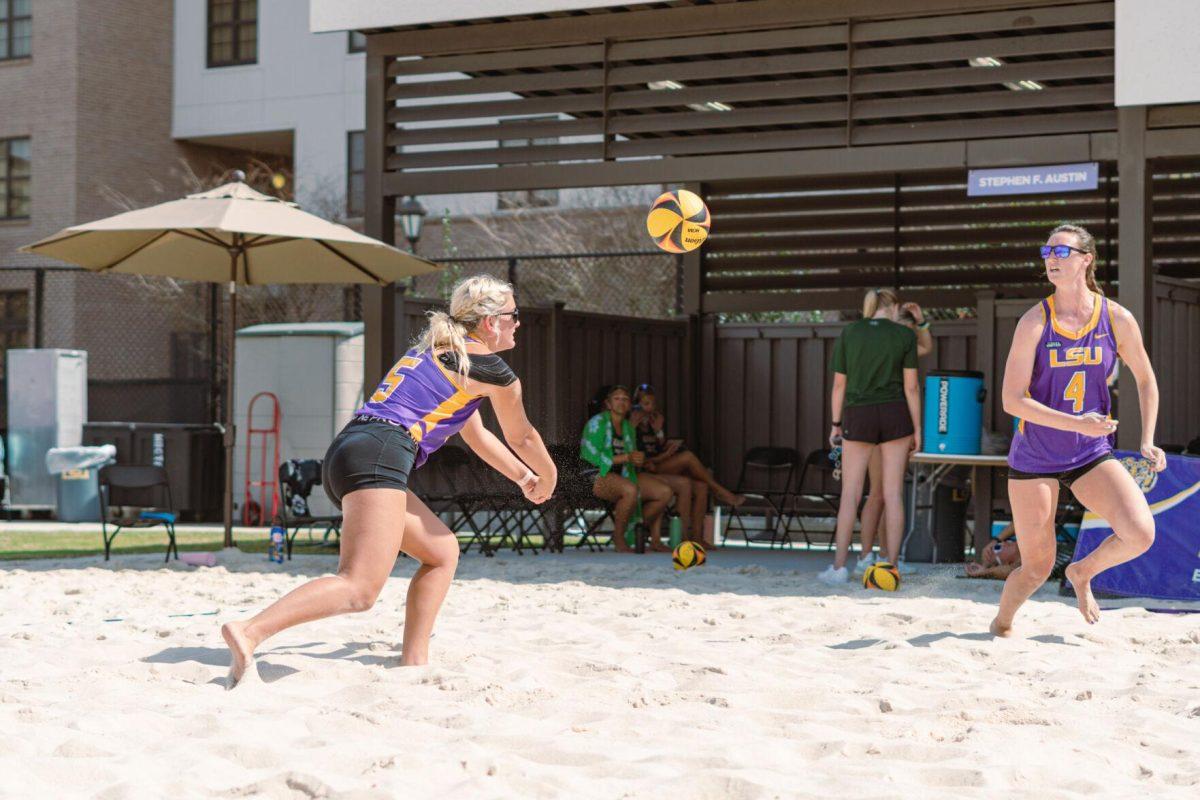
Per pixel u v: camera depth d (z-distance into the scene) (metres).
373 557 7.28
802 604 11.38
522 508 16.97
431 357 7.52
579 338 18.55
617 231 30.94
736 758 5.64
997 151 13.96
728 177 14.90
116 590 12.37
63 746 5.78
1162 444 14.48
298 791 5.09
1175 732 6.41
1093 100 13.72
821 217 20.17
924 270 19.88
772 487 20.16
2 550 17.16
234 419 22.27
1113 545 9.00
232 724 6.15
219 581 13.20
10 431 24.39
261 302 32.69
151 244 16.41
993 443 14.36
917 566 15.06
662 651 8.70
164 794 5.07
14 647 8.82
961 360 19.36
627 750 5.84
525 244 31.59
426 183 15.87
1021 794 5.13
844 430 13.48
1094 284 8.70
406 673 7.54
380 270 16.28
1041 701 7.13
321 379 21.47
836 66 14.53
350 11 15.77
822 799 5.03
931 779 5.41
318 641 8.88
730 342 20.55
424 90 15.97
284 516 15.83
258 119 38.91
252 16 39.12
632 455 16.94
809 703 7.00
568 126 15.52
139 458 23.62
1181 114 13.20
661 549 17.36
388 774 5.32
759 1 14.67
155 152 39.81
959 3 13.95
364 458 7.30
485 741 5.95
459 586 12.61
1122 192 13.34
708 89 15.06
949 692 7.30
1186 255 18.69
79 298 37.19
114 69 38.88
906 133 14.41
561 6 14.95
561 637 9.27
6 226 38.78
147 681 7.56
